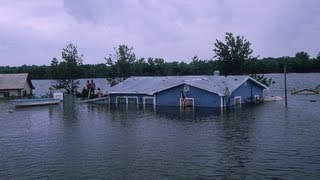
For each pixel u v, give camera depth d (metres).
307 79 154.88
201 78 65.62
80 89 133.38
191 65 161.75
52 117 53.94
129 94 68.62
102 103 72.12
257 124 42.00
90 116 53.44
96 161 28.59
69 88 98.50
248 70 81.94
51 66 98.81
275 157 28.16
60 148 33.31
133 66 97.81
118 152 31.06
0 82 94.69
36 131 42.38
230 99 60.47
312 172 24.62
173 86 61.69
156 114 52.81
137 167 26.69
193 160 27.94
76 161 28.83
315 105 59.12
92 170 26.39
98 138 37.00
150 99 65.69
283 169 25.36
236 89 62.09
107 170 26.27
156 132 39.03
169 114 52.31
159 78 71.69
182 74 160.00
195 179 23.86
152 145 33.09
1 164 28.62
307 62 186.62
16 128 44.91
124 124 45.00
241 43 81.50
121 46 96.38
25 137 38.94
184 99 60.81
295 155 28.53
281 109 54.75
